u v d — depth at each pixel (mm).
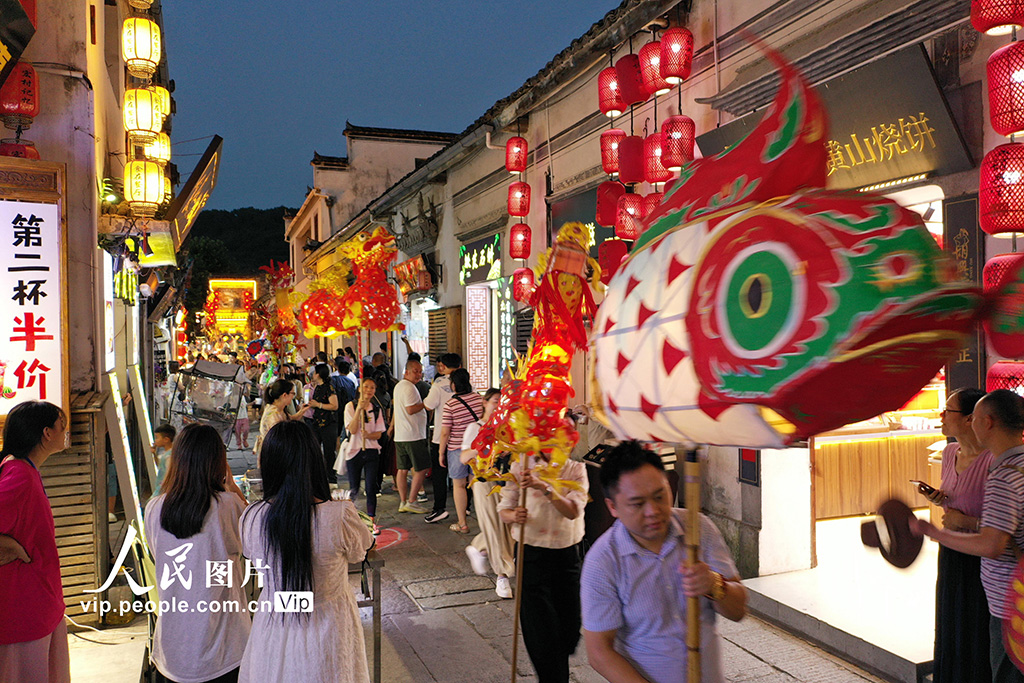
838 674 4348
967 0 3867
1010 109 3342
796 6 5160
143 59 6738
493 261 11039
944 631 3422
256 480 7660
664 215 1693
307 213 29953
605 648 2252
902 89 4121
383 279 8992
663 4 6195
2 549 3035
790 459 5738
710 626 2266
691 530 1981
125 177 6680
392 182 25891
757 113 5234
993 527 2924
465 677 4477
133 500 6082
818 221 1277
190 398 14203
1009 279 1212
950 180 4113
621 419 1722
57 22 5586
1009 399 3016
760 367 1273
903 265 1162
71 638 5070
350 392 10828
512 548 6000
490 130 10344
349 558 3131
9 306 4805
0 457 3352
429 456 8805
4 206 4781
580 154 8414
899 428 7457
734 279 1342
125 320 7688
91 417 5367
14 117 5160
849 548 6297
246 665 3012
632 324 1624
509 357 10484
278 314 21734
